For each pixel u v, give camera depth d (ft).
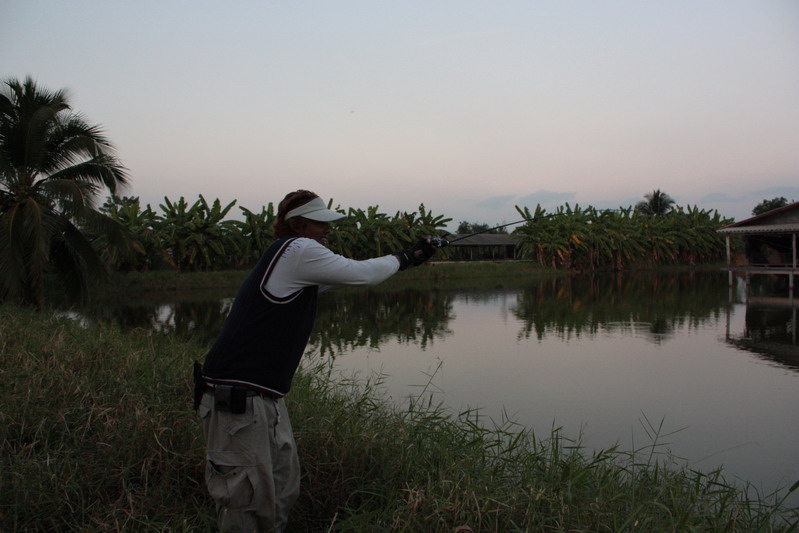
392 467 10.13
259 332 6.84
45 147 42.09
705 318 46.85
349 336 37.68
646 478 12.12
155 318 47.65
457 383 24.45
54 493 8.23
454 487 9.07
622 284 92.73
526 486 9.77
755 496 13.47
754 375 26.17
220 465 6.88
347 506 9.04
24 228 39.17
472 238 161.79
